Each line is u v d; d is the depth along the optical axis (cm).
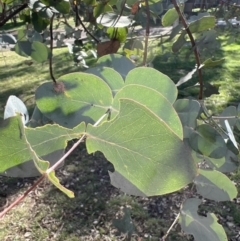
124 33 43
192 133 24
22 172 15
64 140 16
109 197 154
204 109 25
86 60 80
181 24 30
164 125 14
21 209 149
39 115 24
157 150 15
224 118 27
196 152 25
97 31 63
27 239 135
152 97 17
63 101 20
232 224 133
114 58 25
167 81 19
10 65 383
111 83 20
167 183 15
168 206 145
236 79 266
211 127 24
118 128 15
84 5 51
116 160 15
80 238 134
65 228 139
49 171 13
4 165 15
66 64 357
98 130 15
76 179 167
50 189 159
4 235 136
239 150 26
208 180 24
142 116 14
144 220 139
